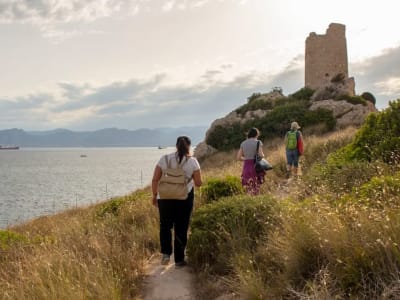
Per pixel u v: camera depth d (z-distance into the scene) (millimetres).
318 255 4609
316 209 5547
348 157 10078
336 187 7500
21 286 5465
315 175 9039
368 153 9711
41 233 11148
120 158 169125
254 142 9695
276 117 30312
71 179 56281
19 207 28281
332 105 29188
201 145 33938
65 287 5082
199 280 5551
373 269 3887
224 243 5875
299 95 34625
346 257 4145
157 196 6562
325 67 41375
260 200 6609
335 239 4402
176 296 5227
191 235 6285
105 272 5633
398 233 4062
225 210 6473
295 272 4621
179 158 6332
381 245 3982
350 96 30141
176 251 6254
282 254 4910
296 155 13344
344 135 17250
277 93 37844
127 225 9000
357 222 4434
